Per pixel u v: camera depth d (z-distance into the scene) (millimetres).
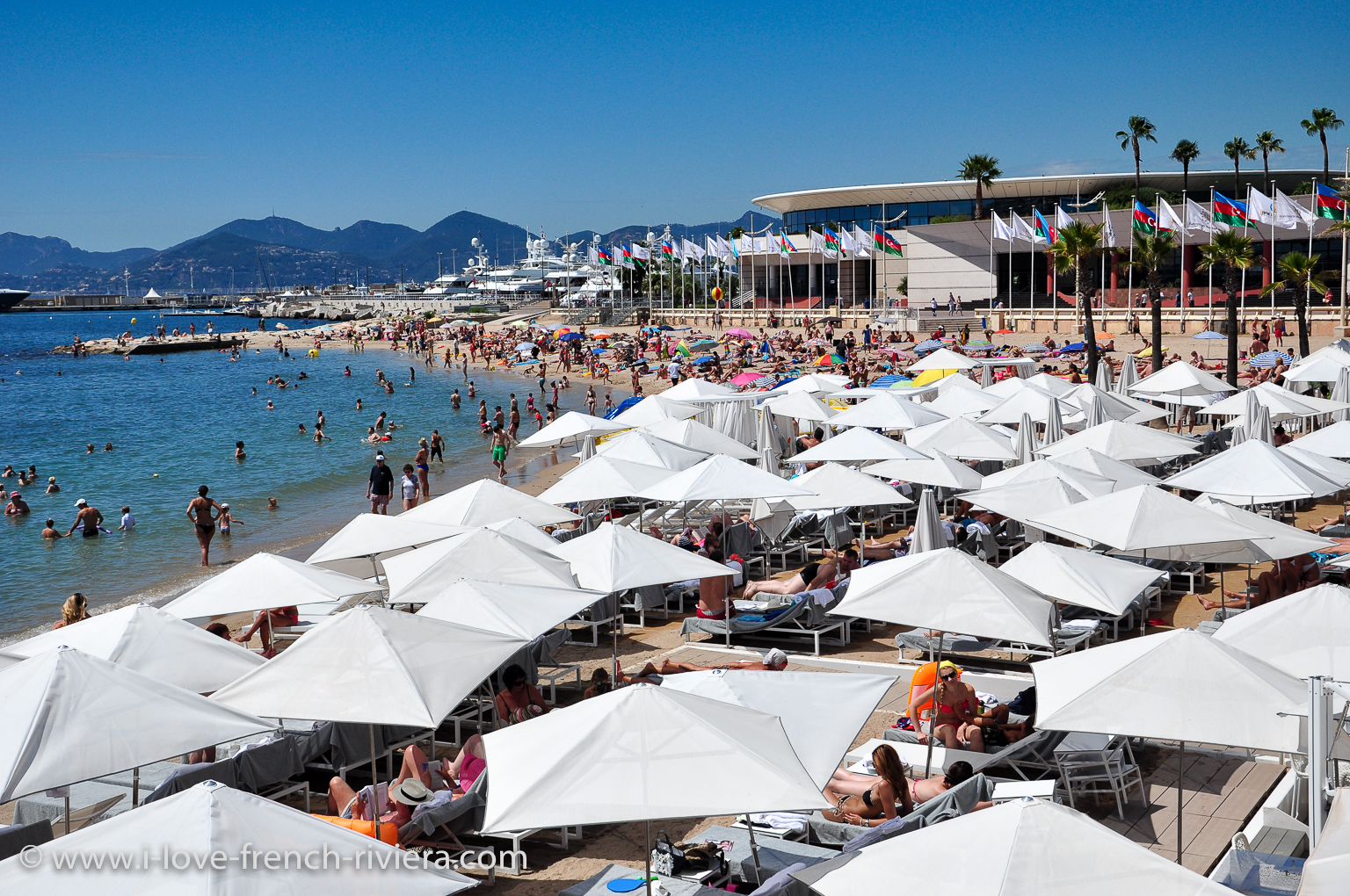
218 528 25797
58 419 55312
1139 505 11594
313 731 9359
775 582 14281
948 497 19578
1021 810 4645
